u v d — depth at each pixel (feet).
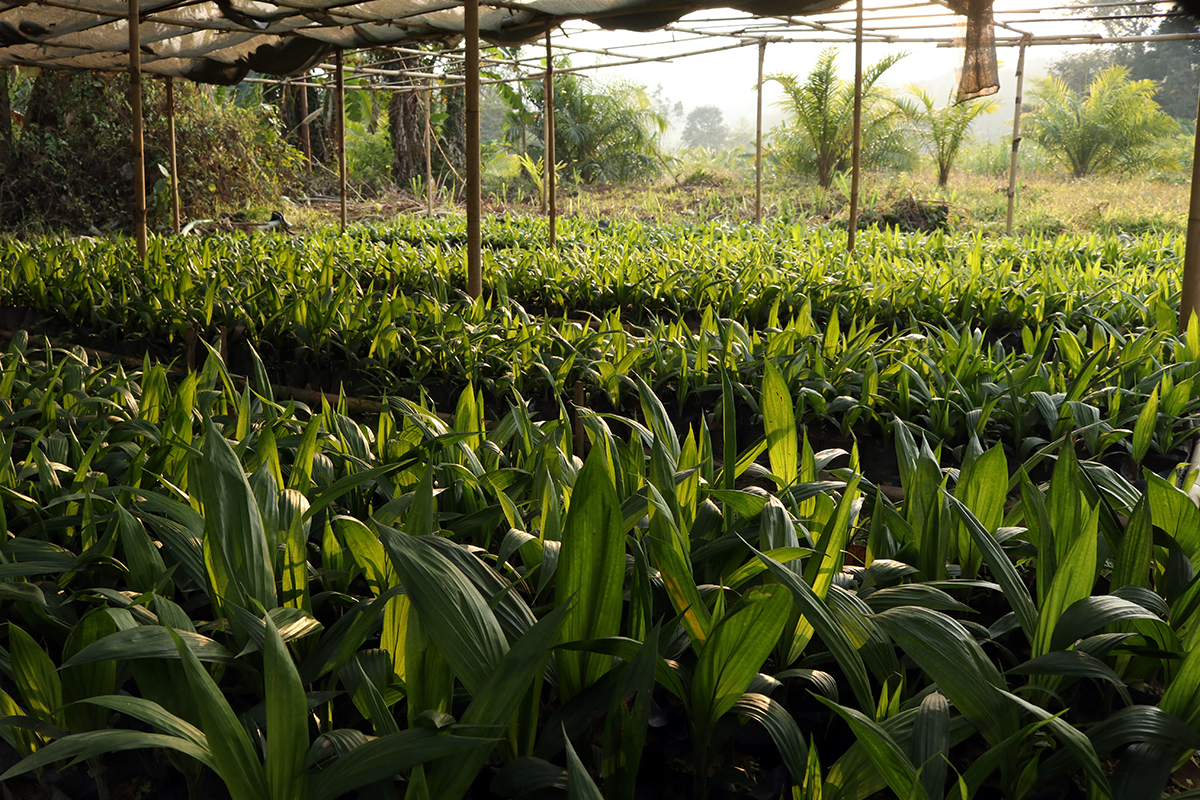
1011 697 3.78
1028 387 10.64
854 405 11.05
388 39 29.91
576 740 4.84
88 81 47.62
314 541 6.96
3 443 7.13
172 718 3.74
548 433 7.87
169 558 6.30
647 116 77.82
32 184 48.47
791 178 67.26
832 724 5.27
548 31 26.27
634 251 26.37
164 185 48.75
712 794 4.82
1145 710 4.03
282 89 69.31
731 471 6.72
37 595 5.08
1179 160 67.97
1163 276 19.77
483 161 73.77
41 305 19.24
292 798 3.62
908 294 18.42
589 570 4.40
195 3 23.65
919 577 5.95
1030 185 62.18
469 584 4.13
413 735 3.54
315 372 15.31
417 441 7.46
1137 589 5.04
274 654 3.54
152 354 16.92
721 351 12.87
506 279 22.31
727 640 4.30
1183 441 10.50
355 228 39.34
